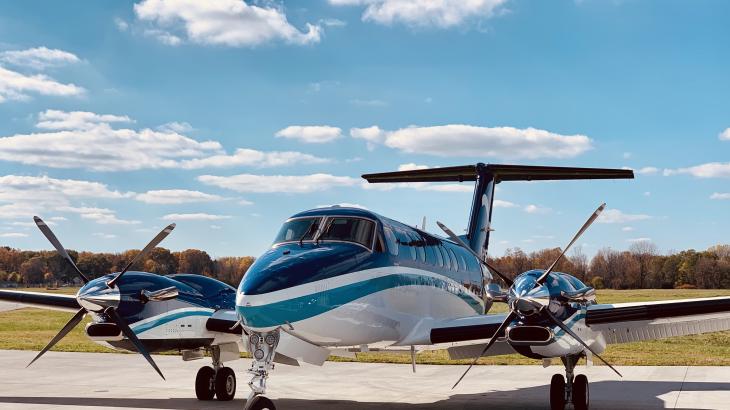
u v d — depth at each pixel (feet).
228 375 39.99
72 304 39.88
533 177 55.93
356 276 31.50
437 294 39.50
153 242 36.17
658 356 70.79
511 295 33.45
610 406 38.55
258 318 28.04
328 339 30.76
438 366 62.08
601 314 34.81
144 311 35.94
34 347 78.38
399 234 36.52
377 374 55.42
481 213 55.42
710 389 45.60
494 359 68.90
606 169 52.24
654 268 298.56
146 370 56.70
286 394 43.57
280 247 32.35
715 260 294.46
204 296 38.52
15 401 38.55
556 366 61.98
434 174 56.95
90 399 39.75
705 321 36.60
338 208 34.30
